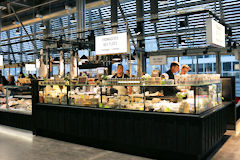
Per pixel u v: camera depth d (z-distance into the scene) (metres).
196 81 3.62
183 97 3.88
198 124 3.52
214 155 4.07
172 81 3.89
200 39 11.60
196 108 3.62
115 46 4.78
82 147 4.74
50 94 5.55
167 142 3.80
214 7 10.14
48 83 5.63
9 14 14.51
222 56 10.96
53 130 5.36
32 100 5.80
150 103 4.10
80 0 11.52
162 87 4.10
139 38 12.15
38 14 13.12
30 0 13.70
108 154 4.27
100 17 13.26
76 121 4.94
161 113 3.87
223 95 6.02
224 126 5.11
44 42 15.32
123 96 4.42
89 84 4.89
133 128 4.15
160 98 4.09
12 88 6.79
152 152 4.02
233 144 4.75
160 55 11.88
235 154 4.12
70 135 5.14
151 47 13.16
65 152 4.40
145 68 13.09
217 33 5.33
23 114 6.29
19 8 14.96
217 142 4.55
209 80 4.31
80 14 11.55
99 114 4.59
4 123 6.86
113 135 4.39
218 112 4.56
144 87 4.17
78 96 5.07
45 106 5.52
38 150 4.54
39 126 5.66
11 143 5.07
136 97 4.25
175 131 3.72
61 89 5.38
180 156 3.76
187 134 3.61
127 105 4.34
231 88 5.92
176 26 11.65
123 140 4.28
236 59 10.52
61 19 14.89
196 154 3.55
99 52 5.03
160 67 12.82
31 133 5.95
